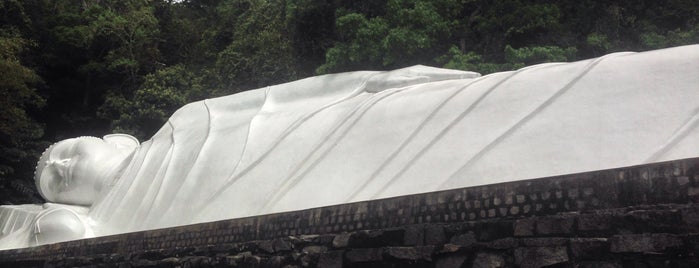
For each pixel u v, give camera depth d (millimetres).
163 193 10133
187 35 31719
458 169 7207
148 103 24672
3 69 22297
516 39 18109
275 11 25625
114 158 11750
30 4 28062
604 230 5117
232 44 26422
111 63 26828
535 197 5629
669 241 4754
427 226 6199
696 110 6176
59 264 9625
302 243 7129
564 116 6902
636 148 6285
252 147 9523
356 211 6859
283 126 9570
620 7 19188
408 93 8547
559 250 5285
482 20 18094
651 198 5012
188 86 25719
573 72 7180
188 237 8352
